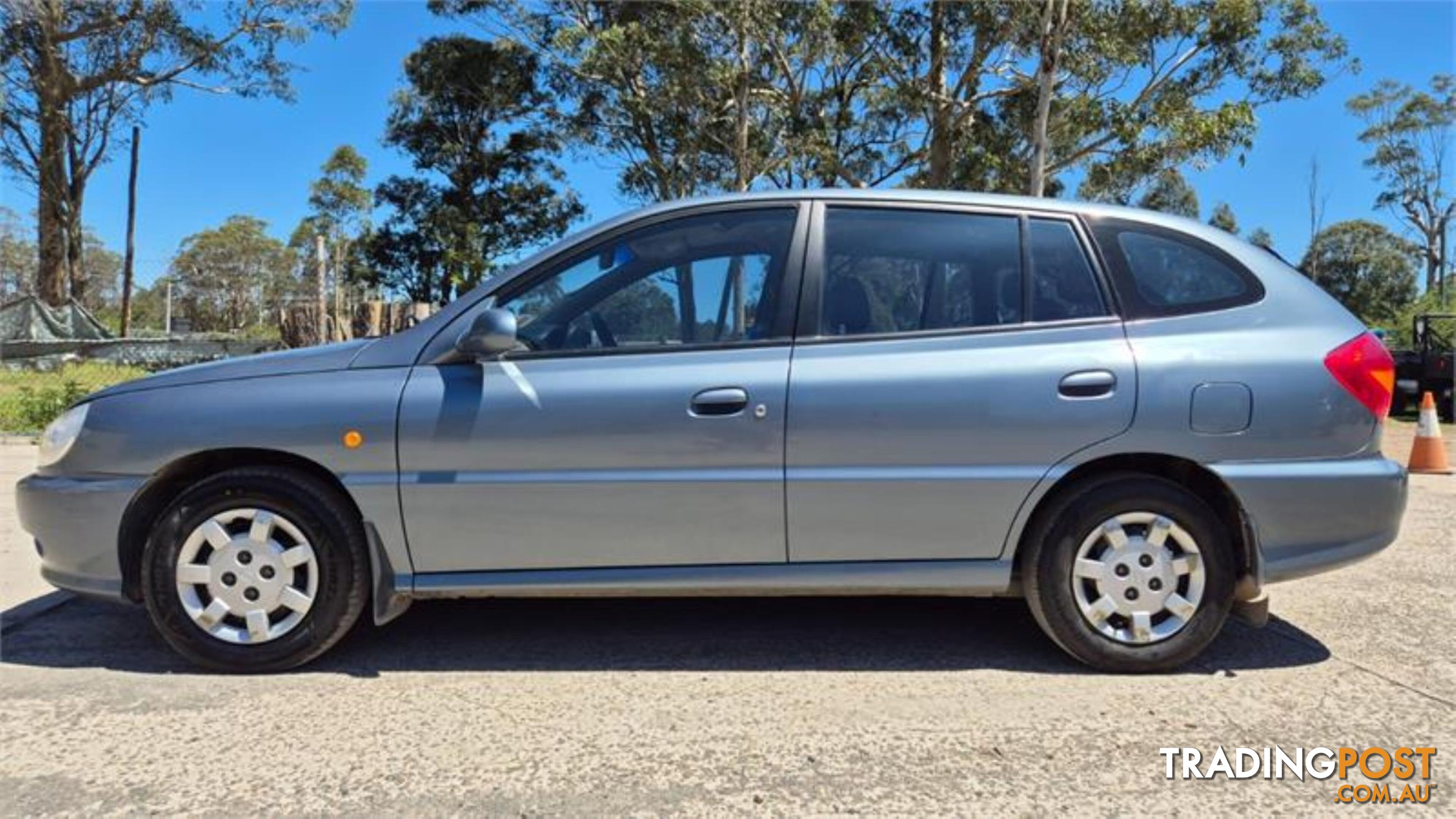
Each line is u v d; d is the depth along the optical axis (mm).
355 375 3486
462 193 36250
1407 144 47656
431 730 3070
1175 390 3381
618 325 3541
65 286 32719
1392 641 3902
